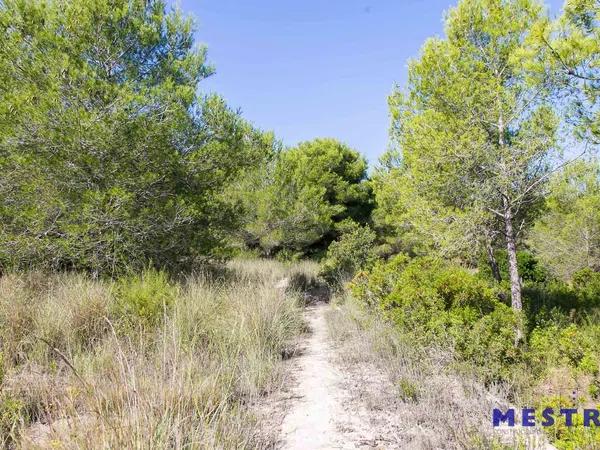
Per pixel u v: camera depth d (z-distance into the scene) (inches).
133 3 316.5
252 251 729.6
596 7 197.3
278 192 581.6
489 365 179.0
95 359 158.1
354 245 550.0
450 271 245.1
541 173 260.8
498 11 265.6
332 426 138.6
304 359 227.8
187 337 180.7
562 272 550.3
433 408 145.1
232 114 350.3
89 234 287.9
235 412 134.3
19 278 249.9
